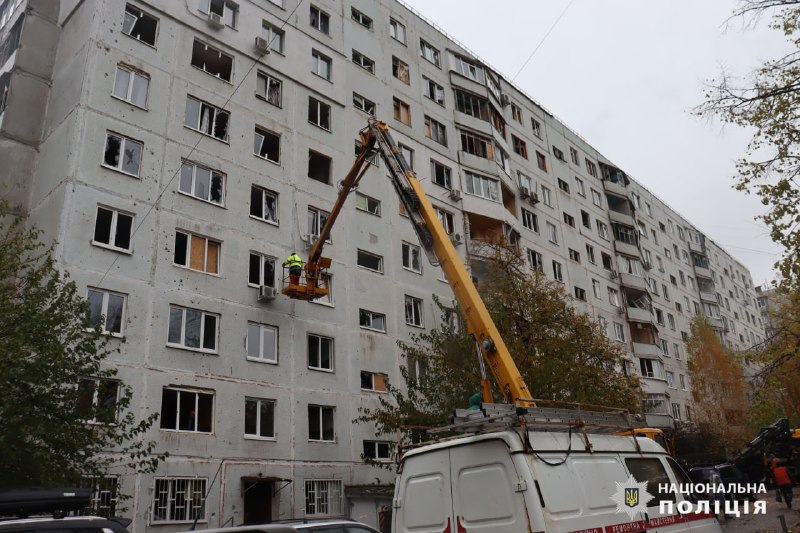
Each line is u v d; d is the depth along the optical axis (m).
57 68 22.06
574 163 48.56
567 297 23.70
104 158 19.44
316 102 27.78
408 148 31.73
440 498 7.17
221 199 22.27
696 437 41.59
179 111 21.94
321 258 21.72
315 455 21.53
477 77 38.34
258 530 3.09
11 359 10.42
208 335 20.17
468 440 7.08
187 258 20.53
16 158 20.50
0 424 10.27
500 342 11.38
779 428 26.98
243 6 26.08
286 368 21.84
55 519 5.75
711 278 65.50
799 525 15.66
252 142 24.08
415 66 34.84
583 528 6.68
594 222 47.72
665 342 52.34
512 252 25.73
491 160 35.72
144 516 16.48
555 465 6.91
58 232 17.70
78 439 11.30
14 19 23.50
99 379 12.66
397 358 26.16
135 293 18.59
